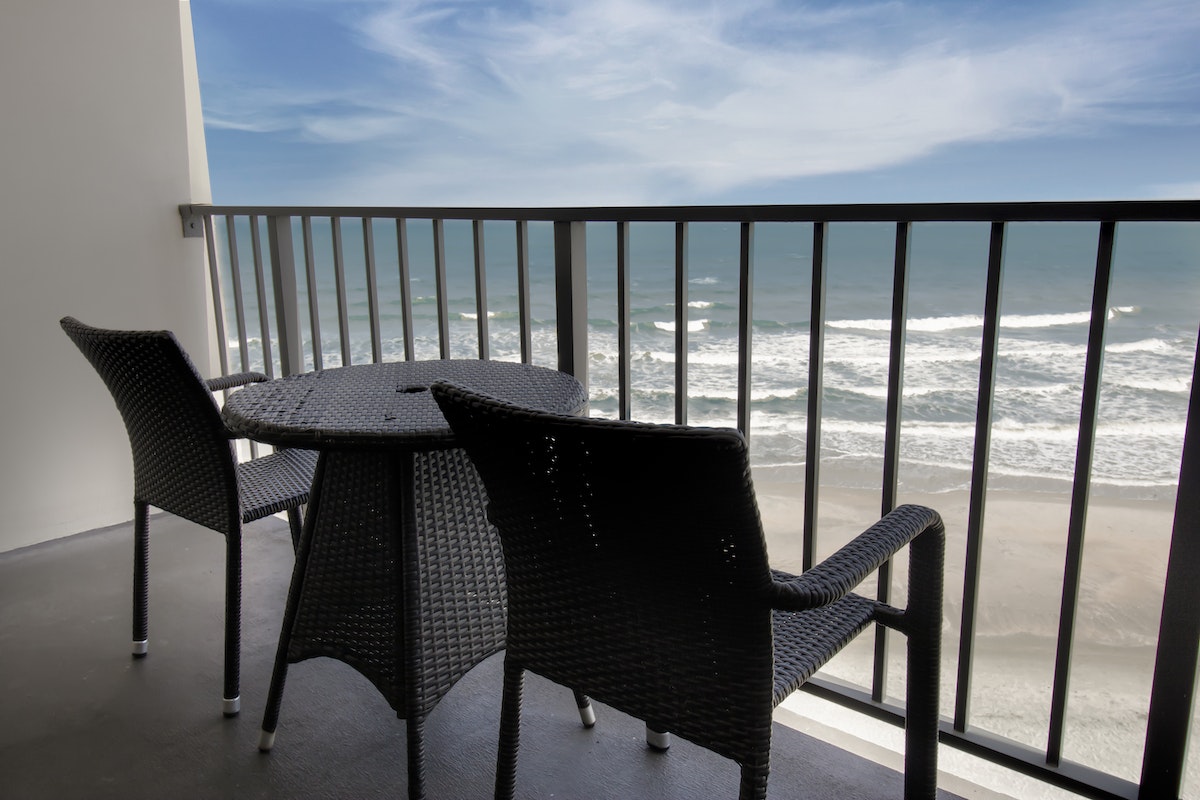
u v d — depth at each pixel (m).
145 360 1.62
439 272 2.30
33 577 2.51
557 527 1.07
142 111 2.85
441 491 1.56
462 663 1.61
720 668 1.01
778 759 1.62
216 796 1.56
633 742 1.70
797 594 0.95
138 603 2.02
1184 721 1.31
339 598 1.62
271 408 1.55
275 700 1.67
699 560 0.96
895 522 1.17
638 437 0.89
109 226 2.82
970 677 1.55
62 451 2.80
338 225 2.52
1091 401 1.29
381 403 1.59
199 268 3.08
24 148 2.60
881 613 1.33
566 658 1.16
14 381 2.67
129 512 2.97
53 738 1.74
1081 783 1.44
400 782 1.59
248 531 2.81
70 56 2.66
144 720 1.79
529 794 1.55
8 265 2.62
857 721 1.94
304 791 1.57
